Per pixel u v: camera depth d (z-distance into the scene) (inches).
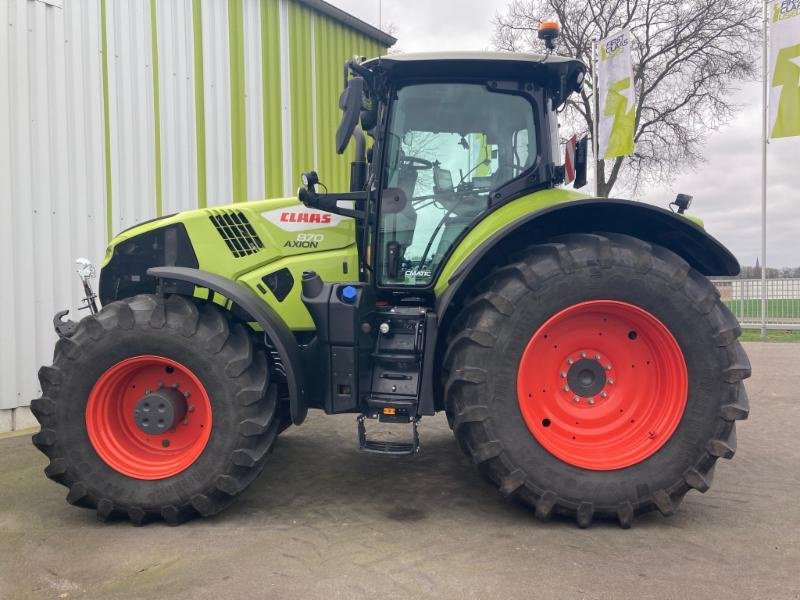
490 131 130.3
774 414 196.4
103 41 207.3
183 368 113.7
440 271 128.4
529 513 118.3
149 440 119.3
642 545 102.7
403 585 89.2
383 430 183.6
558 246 112.3
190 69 233.5
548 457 110.3
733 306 518.3
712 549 100.9
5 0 183.8
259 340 125.4
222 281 118.6
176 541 106.1
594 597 85.4
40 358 193.5
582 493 109.3
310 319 134.1
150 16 220.4
